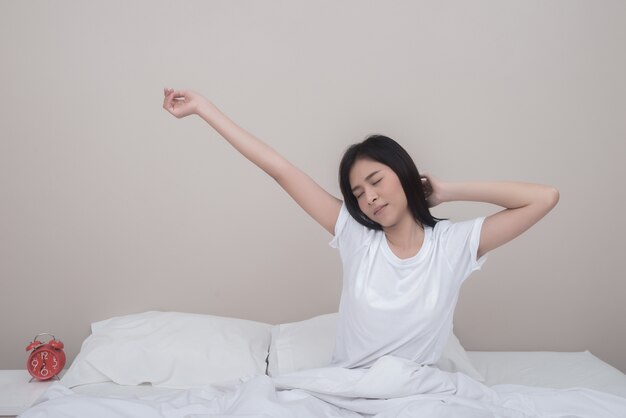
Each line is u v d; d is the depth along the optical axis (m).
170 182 2.83
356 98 2.86
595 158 2.89
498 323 2.95
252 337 2.50
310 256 2.88
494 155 2.89
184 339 2.42
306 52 2.85
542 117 2.88
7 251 2.81
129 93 2.81
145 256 2.84
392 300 1.82
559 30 2.86
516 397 1.75
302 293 2.89
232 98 2.84
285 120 2.85
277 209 2.86
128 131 2.81
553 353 2.72
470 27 2.86
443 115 2.87
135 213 2.83
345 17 2.85
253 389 1.63
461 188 1.84
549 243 2.92
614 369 2.48
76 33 2.79
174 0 2.81
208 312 2.88
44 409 1.50
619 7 2.86
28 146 2.79
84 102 2.79
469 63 2.87
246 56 2.84
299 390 1.73
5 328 2.83
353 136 2.87
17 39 2.77
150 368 2.33
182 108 1.87
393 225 1.87
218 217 2.85
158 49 2.81
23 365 2.84
